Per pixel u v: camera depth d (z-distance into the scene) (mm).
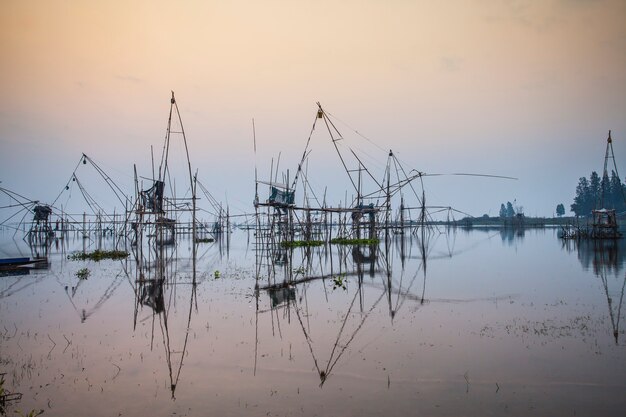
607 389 9352
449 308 17375
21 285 25031
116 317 16812
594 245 48219
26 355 12312
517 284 22969
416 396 9211
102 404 9141
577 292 20188
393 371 10602
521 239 66125
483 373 10336
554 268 29484
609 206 120500
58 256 44938
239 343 13125
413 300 19156
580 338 12875
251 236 97812
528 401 8883
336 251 46844
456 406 8734
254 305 18625
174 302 19578
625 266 29484
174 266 34625
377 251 46500
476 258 37938
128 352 12492
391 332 13992
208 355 12086
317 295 20797
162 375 10695
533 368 10594
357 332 14070
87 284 25266
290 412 8609
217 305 18750
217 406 8945
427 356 11609
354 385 9844
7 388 10008
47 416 8641
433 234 91688
